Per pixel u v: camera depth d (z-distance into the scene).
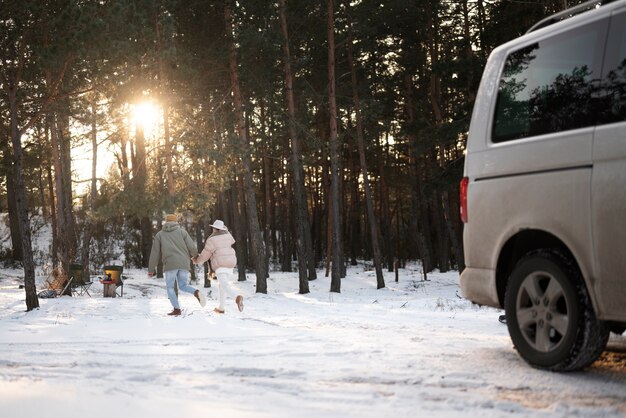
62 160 29.94
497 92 5.36
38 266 42.97
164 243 12.62
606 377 4.46
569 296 4.51
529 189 4.86
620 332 4.84
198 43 26.31
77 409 3.11
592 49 4.61
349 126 42.75
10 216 45.31
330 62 29.38
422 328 8.47
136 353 6.15
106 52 16.20
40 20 16.02
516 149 5.04
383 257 58.94
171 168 21.62
